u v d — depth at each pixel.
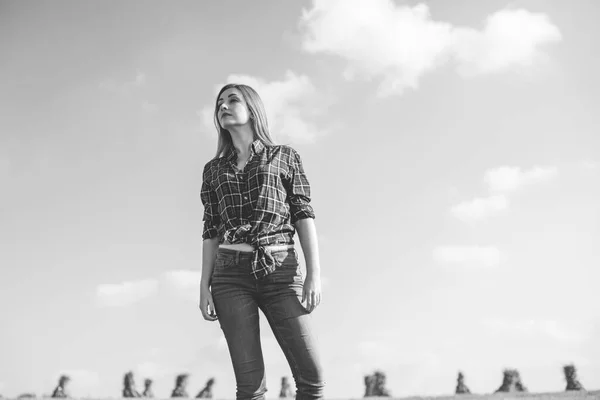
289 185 1.98
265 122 2.07
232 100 2.04
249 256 1.88
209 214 2.05
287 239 1.94
